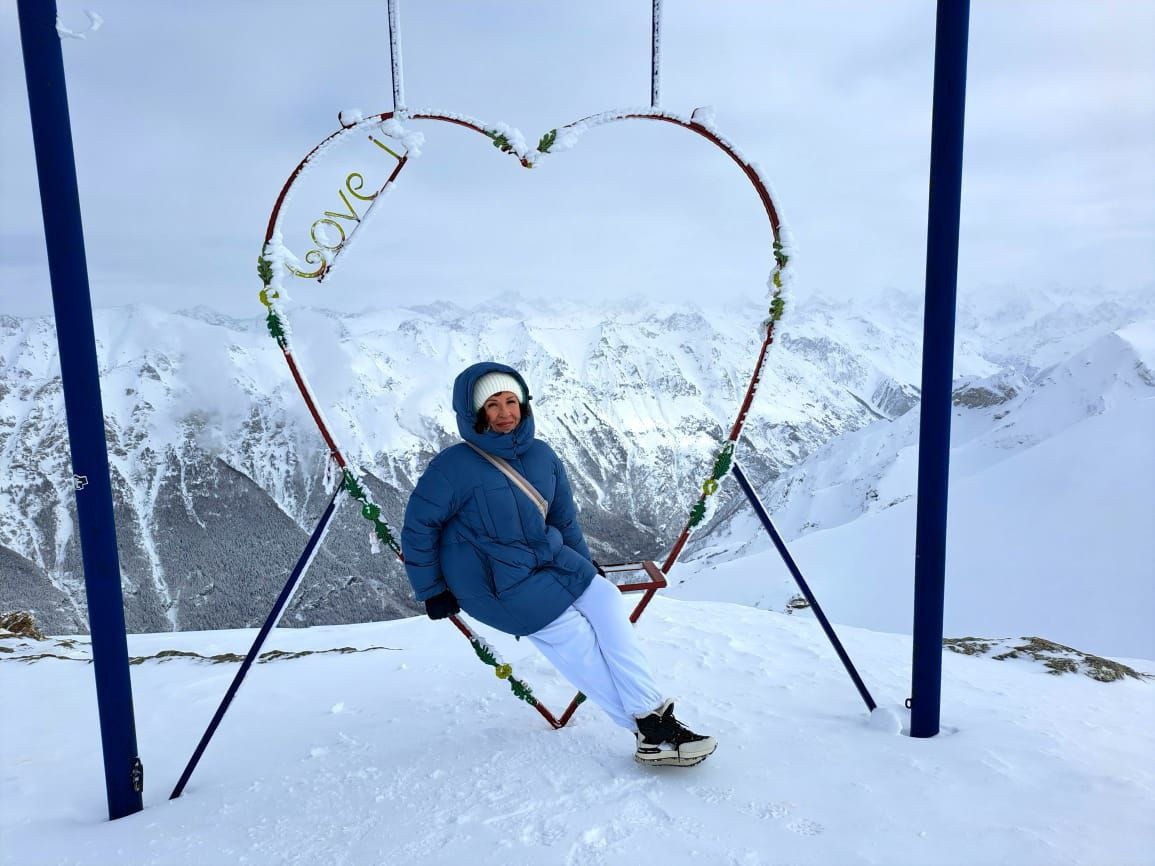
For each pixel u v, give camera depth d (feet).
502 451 8.47
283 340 9.39
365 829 7.93
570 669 8.77
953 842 6.97
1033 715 10.78
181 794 9.84
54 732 13.10
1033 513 140.46
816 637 16.55
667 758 8.46
